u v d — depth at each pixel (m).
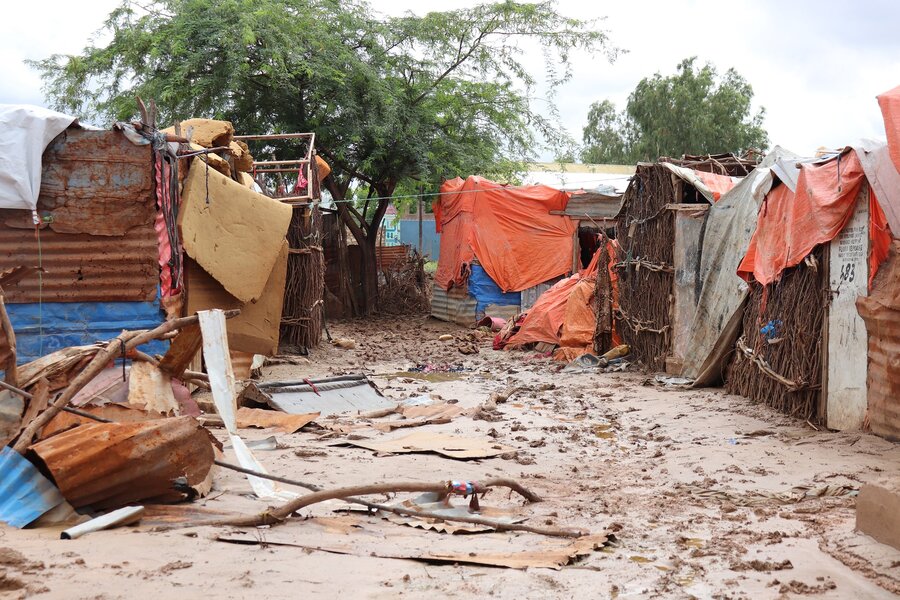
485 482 6.87
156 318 11.03
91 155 10.61
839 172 10.45
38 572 4.54
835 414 10.68
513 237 25.50
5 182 9.92
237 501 6.60
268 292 13.97
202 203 11.95
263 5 25.30
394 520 6.48
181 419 6.24
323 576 4.87
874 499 5.98
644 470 8.82
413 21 28.42
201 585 4.54
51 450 5.75
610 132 62.16
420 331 25.14
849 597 4.89
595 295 18.98
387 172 28.38
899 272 9.55
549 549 5.74
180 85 24.91
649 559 5.61
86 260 10.69
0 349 6.84
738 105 55.22
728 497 7.51
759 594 4.92
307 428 10.55
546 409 12.95
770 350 12.20
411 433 10.50
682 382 14.94
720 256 14.59
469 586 4.86
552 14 28.86
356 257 29.38
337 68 26.45
